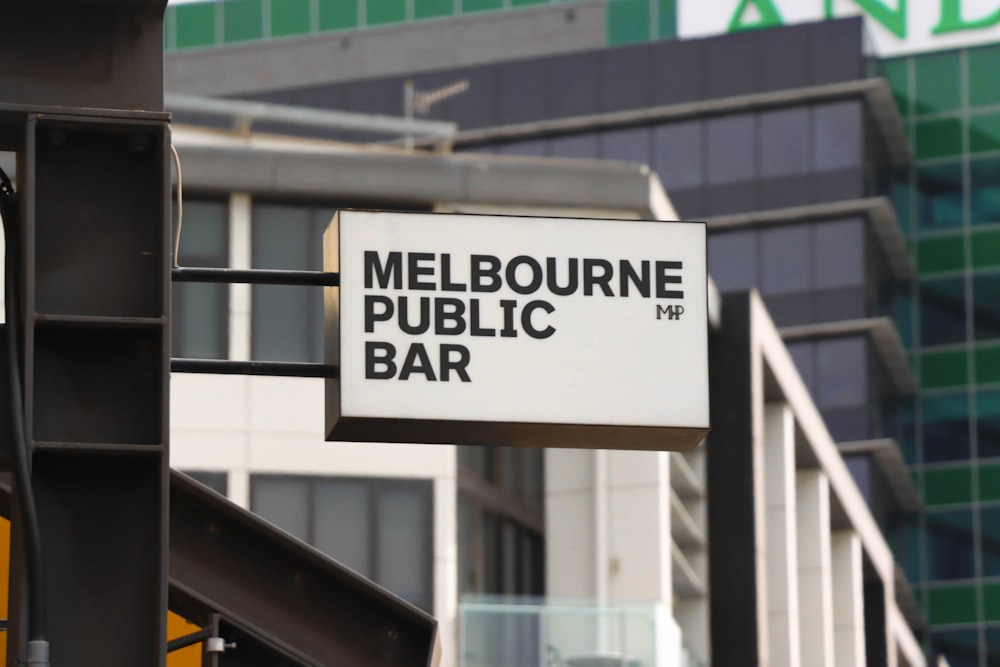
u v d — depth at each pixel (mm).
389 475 43406
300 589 11242
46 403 8023
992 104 106125
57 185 8195
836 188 98750
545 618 37406
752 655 50562
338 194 45219
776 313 98250
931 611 103375
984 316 104812
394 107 105125
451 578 43094
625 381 8414
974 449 103875
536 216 8461
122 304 8133
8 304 8086
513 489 46719
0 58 8258
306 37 115938
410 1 115500
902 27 107125
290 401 43250
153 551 7969
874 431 97125
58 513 7949
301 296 44000
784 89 100125
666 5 111000
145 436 8055
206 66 116125
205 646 10984
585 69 102812
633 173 48094
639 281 8477
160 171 8164
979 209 105500
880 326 96938
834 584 62938
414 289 8359
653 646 37219
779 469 55031
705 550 50906
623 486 46594
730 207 99250
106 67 8305
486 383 8312
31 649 7594
